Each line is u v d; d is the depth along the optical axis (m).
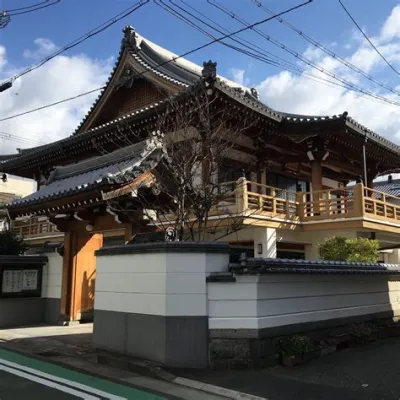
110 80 21.44
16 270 12.99
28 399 5.78
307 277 8.37
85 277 13.10
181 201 9.59
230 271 7.37
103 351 8.46
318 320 8.55
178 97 13.85
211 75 13.04
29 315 13.18
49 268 13.68
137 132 16.88
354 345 9.17
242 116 15.41
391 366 7.38
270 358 7.33
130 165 9.55
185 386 6.42
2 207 12.12
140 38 22.12
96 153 20.92
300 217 16.86
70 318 12.64
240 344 7.20
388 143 19.86
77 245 12.87
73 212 11.53
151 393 6.12
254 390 6.08
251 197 15.25
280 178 21.89
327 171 24.42
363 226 15.46
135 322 7.89
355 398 5.70
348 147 19.83
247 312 7.27
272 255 15.47
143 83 21.09
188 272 7.46
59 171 12.80
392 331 10.57
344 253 11.78
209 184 11.26
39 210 11.51
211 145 11.72
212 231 13.09
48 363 8.09
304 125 16.64
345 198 16.12
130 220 9.91
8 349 9.45
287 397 5.77
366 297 10.26
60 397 5.88
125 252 8.23
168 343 7.29
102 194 8.85
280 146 18.98
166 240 8.62
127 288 8.14
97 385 6.52
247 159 18.33
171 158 9.96
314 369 7.18
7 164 24.41
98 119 22.78
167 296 7.43
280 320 7.68
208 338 7.29
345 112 16.00
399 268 11.06
